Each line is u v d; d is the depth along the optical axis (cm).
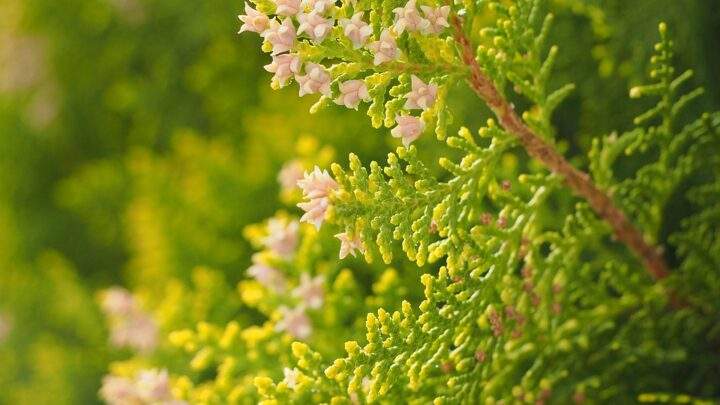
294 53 28
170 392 34
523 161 37
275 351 34
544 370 32
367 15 32
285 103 45
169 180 51
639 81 35
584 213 31
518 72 31
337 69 28
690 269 32
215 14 53
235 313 41
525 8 30
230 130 53
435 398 30
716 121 32
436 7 28
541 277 31
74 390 53
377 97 28
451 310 29
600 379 32
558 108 37
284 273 35
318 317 34
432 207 29
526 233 30
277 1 28
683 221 32
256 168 45
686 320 33
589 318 32
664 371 33
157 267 46
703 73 35
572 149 37
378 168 29
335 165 28
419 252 29
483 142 36
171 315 39
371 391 29
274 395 30
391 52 28
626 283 32
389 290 33
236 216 45
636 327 33
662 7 35
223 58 53
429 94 28
